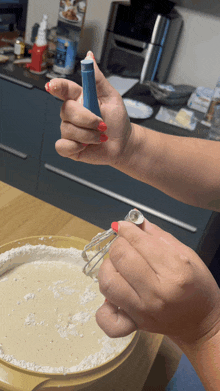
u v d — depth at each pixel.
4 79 1.76
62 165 1.83
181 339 0.46
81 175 1.79
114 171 1.69
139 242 0.42
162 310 0.42
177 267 0.40
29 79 1.75
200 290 0.42
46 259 0.72
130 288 0.42
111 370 0.52
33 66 1.81
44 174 1.90
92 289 0.68
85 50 2.13
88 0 1.97
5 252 0.67
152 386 0.58
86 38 2.09
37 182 1.95
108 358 0.54
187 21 1.92
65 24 1.93
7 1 1.94
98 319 0.46
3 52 1.95
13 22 2.04
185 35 1.95
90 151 0.68
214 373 0.44
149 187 1.65
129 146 0.71
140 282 0.41
